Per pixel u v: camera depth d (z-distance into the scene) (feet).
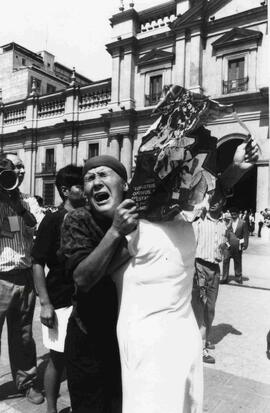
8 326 10.46
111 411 6.19
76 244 5.80
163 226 5.63
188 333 5.67
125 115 85.92
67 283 9.03
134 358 5.32
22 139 110.01
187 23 78.74
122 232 5.17
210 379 11.80
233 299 23.53
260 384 11.44
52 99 104.01
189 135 5.21
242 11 73.97
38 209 12.29
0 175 9.85
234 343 15.58
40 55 132.67
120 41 87.61
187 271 5.82
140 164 5.82
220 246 14.80
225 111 5.33
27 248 10.61
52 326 8.88
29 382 10.27
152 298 5.50
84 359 6.01
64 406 9.96
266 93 67.51
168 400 5.17
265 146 67.31
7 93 122.52
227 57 75.97
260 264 38.99
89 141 95.30
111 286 6.15
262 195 66.59
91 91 96.12
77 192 9.45
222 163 6.31
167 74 83.10
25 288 10.36
